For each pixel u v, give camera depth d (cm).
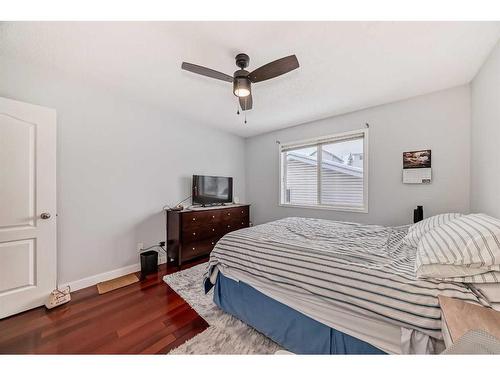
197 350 142
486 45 162
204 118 341
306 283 126
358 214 304
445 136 237
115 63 195
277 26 146
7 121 178
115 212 261
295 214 378
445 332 79
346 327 112
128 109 272
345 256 132
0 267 175
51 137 201
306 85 229
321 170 348
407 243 164
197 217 313
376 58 182
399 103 266
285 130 390
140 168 286
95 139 243
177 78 222
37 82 202
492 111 167
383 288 103
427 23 142
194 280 250
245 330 162
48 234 199
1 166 176
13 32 154
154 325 169
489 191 174
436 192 243
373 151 288
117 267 263
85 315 182
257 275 153
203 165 373
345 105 284
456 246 101
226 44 165
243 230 214
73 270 226
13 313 180
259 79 174
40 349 142
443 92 238
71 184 225
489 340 58
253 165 443
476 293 92
